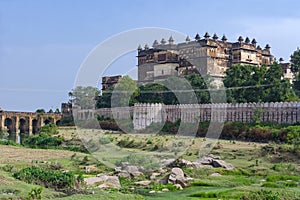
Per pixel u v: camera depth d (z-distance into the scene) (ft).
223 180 122.62
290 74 358.02
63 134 253.85
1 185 91.81
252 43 374.43
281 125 220.64
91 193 94.02
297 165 151.74
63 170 133.49
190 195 102.17
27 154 178.09
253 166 152.97
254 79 279.08
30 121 385.50
